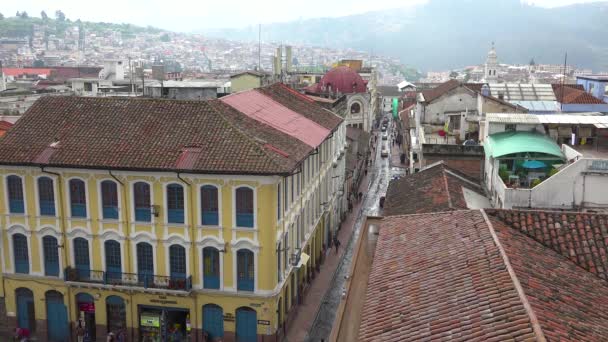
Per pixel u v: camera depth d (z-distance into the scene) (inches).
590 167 1334.9
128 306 1499.8
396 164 4005.9
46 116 1577.3
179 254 1465.3
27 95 3085.6
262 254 1423.5
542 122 1663.4
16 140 1510.8
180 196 1433.3
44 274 1530.5
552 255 881.5
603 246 898.1
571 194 1352.1
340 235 2482.8
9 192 1510.8
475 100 2544.3
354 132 3737.7
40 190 1494.8
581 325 666.2
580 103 2379.4
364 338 742.5
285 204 1528.1
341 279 2007.9
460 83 2763.3
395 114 5974.4
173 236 1448.1
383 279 885.8
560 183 1353.3
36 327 1565.0
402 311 768.3
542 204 1366.9
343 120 2586.1
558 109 2326.5
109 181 1454.2
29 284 1545.3
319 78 4965.6
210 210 1428.4
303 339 1560.0
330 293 1878.7
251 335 1472.7
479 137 2127.2
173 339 1513.3
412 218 1082.1
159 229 1451.8
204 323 1486.2
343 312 897.5
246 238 1419.8
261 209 1398.9
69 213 1485.0
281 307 1525.6
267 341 1461.6
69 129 1525.6
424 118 2581.2
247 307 1460.4
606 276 855.7
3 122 1991.9
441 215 1040.2
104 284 1483.8
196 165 1371.8
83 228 1485.0
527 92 2516.0
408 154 3727.9
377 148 4758.9
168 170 1379.2
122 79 4429.1
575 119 1679.4
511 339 619.2
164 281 1469.0
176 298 1480.1
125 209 1455.5
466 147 1936.5
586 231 926.4
